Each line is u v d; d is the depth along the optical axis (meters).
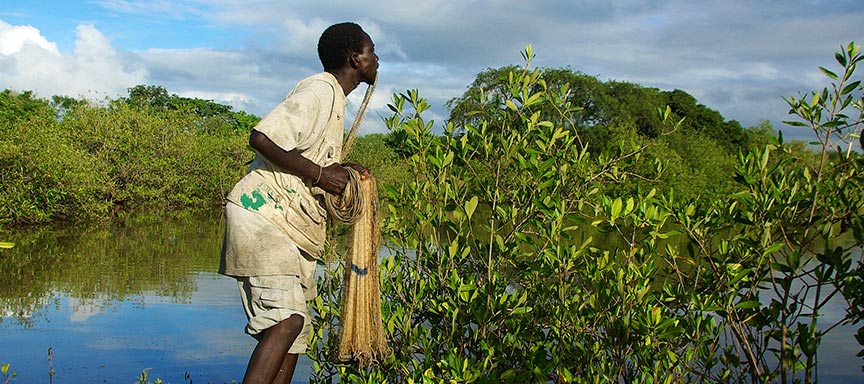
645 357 3.30
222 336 7.94
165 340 7.75
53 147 18.56
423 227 4.08
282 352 2.72
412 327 4.12
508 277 4.16
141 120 27.17
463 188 4.23
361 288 3.08
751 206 3.26
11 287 10.48
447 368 3.34
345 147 3.17
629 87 35.62
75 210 19.44
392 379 3.87
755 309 3.24
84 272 11.82
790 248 3.21
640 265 3.61
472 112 4.28
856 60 3.05
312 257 2.99
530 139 4.27
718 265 3.38
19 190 17.39
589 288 3.90
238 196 2.80
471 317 3.78
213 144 30.09
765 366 3.25
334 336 3.97
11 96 31.73
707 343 3.47
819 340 3.00
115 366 6.86
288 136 2.67
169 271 12.05
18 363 6.85
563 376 3.39
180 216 23.42
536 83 4.12
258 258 2.76
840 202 3.08
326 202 2.91
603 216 3.92
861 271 2.89
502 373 3.51
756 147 3.30
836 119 3.08
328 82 2.89
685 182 21.23
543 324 3.90
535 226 4.10
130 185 25.44
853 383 5.78
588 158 4.06
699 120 41.72
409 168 4.19
